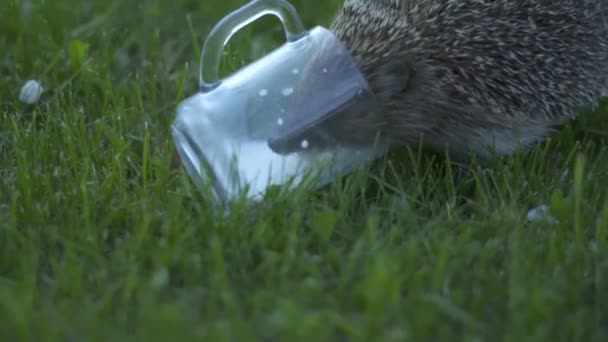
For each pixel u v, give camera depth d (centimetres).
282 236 171
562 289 166
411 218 174
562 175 180
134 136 184
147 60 197
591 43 183
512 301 164
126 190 179
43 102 190
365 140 177
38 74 193
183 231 172
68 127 182
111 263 169
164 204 176
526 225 175
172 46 201
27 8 202
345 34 181
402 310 164
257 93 174
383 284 163
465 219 177
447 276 167
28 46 196
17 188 178
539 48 181
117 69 196
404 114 181
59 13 202
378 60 179
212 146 173
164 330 160
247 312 165
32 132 183
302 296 164
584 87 183
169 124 187
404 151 184
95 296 167
